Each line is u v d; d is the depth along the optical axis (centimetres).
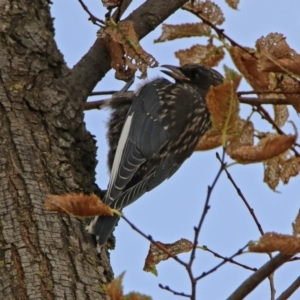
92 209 619
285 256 614
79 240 762
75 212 620
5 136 793
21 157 782
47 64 871
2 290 699
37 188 767
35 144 802
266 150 567
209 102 560
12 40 862
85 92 885
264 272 623
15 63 848
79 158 844
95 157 872
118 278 585
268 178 823
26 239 730
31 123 817
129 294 587
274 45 783
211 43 880
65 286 715
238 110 559
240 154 570
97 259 768
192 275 598
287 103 842
